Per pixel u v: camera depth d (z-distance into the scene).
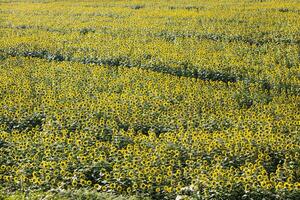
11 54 31.09
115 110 19.58
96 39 33.19
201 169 14.29
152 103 20.34
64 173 14.34
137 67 26.70
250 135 16.38
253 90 21.92
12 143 16.81
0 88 22.84
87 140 16.80
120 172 14.38
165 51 28.81
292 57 26.78
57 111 19.84
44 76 25.00
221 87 22.70
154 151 15.74
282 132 17.44
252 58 27.03
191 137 16.77
